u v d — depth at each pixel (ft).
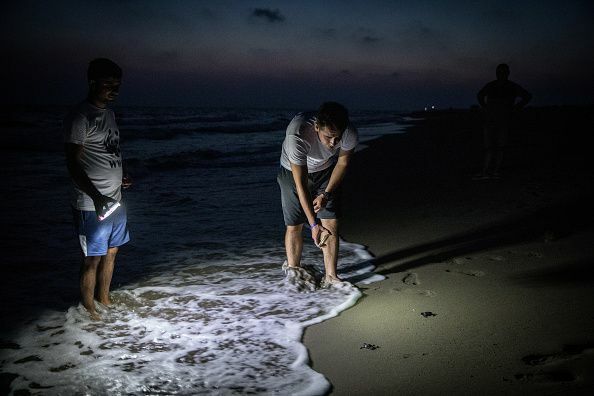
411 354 9.21
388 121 136.26
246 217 22.21
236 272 14.75
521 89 27.27
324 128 10.84
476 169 32.19
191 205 24.91
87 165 10.80
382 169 33.58
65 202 26.27
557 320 10.07
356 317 11.14
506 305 11.10
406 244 16.63
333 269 13.33
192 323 11.17
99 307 11.91
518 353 8.87
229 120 138.10
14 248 17.70
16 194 28.19
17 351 9.95
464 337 9.71
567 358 8.46
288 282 13.24
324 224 13.21
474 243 16.19
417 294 12.26
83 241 11.05
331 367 8.97
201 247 17.52
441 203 22.52
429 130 80.89
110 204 10.88
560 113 89.92
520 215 19.36
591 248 14.66
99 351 9.92
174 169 38.65
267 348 9.84
